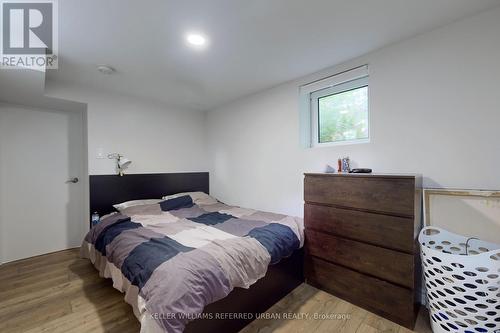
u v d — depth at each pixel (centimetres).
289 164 259
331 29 163
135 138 303
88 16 142
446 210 160
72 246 300
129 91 282
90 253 220
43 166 281
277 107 269
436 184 166
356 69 204
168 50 187
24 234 268
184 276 120
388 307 159
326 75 225
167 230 194
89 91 265
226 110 339
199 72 230
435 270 138
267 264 164
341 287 183
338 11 144
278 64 215
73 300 183
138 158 306
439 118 165
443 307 136
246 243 162
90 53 189
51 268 240
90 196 267
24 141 269
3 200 255
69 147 298
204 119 379
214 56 198
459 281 128
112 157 283
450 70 160
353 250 175
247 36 170
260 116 289
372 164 196
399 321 154
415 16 150
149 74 233
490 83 146
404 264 151
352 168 207
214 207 297
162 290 115
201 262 132
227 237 174
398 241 153
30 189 272
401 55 180
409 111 177
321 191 194
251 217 241
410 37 175
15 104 262
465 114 155
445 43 161
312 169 238
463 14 150
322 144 244
